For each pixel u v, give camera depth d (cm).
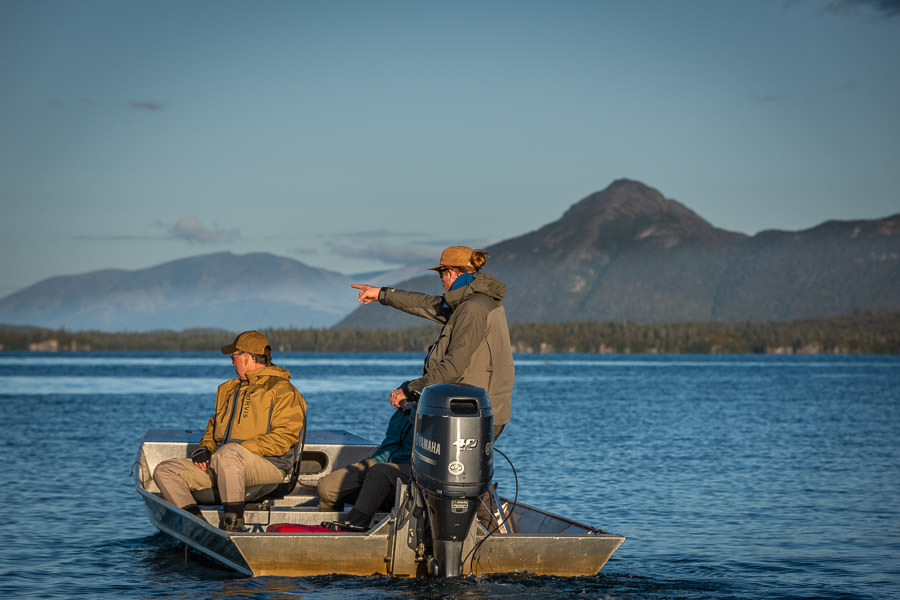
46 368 19662
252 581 1196
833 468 2836
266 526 1324
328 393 9025
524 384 12300
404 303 1367
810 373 19325
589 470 2752
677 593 1248
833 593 1277
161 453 1566
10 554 1500
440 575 1160
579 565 1248
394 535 1196
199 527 1270
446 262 1305
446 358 1205
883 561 1500
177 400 7362
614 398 8212
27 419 4941
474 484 1115
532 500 2159
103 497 2111
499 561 1222
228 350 1396
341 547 1203
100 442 3491
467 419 1114
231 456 1293
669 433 4216
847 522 1873
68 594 1230
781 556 1536
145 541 1612
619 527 1812
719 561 1492
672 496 2228
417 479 1154
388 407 6481
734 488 2375
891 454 3294
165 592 1224
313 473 1609
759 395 9044
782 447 3559
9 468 2655
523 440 3791
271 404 1366
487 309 1226
